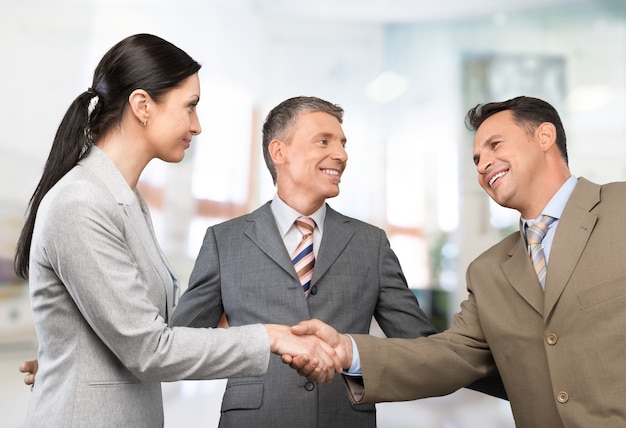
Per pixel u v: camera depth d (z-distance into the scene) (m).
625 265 1.36
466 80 7.55
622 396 1.30
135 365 1.22
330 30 7.49
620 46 7.52
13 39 6.33
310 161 1.84
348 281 1.79
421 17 7.54
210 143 6.92
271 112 1.95
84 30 6.58
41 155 6.17
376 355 1.59
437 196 7.32
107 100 1.35
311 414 1.67
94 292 1.19
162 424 1.37
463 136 7.39
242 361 1.30
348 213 7.34
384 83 7.53
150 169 6.55
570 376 1.37
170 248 6.54
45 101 6.32
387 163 7.42
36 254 1.24
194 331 1.29
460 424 4.73
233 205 6.92
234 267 1.81
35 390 1.26
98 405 1.21
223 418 1.71
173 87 1.37
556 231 1.46
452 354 1.63
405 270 7.22
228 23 7.24
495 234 7.12
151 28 6.96
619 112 7.46
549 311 1.41
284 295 1.74
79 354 1.23
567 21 7.60
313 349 1.45
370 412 1.75
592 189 1.50
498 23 7.59
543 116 1.59
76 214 1.20
